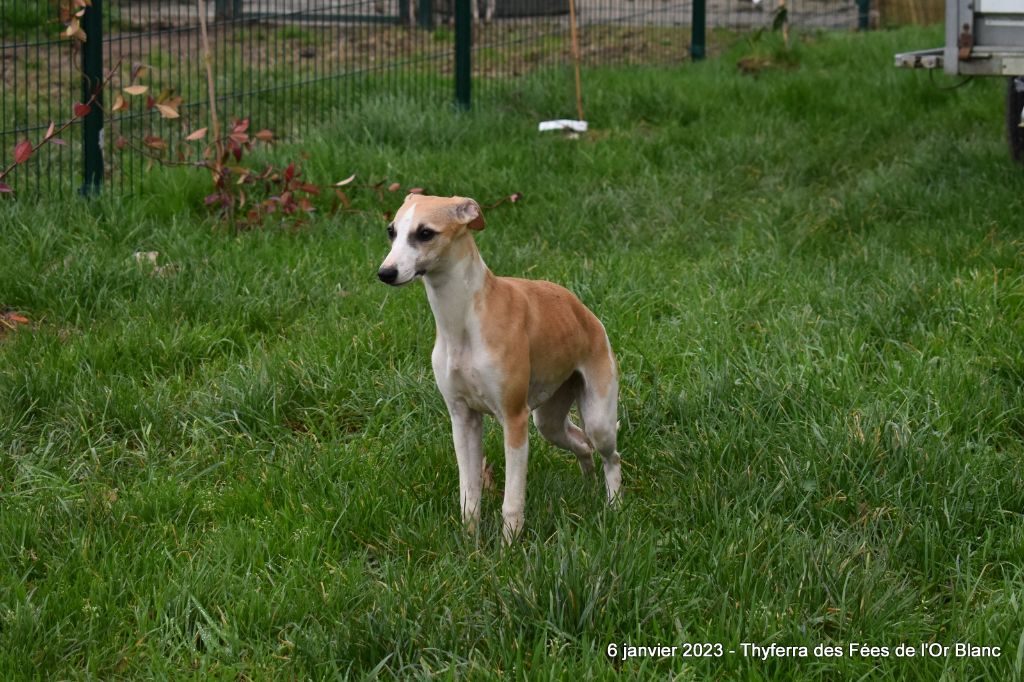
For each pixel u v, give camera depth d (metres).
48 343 6.30
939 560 4.59
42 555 4.61
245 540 4.65
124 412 5.74
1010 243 7.50
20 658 3.92
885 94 12.23
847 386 5.88
